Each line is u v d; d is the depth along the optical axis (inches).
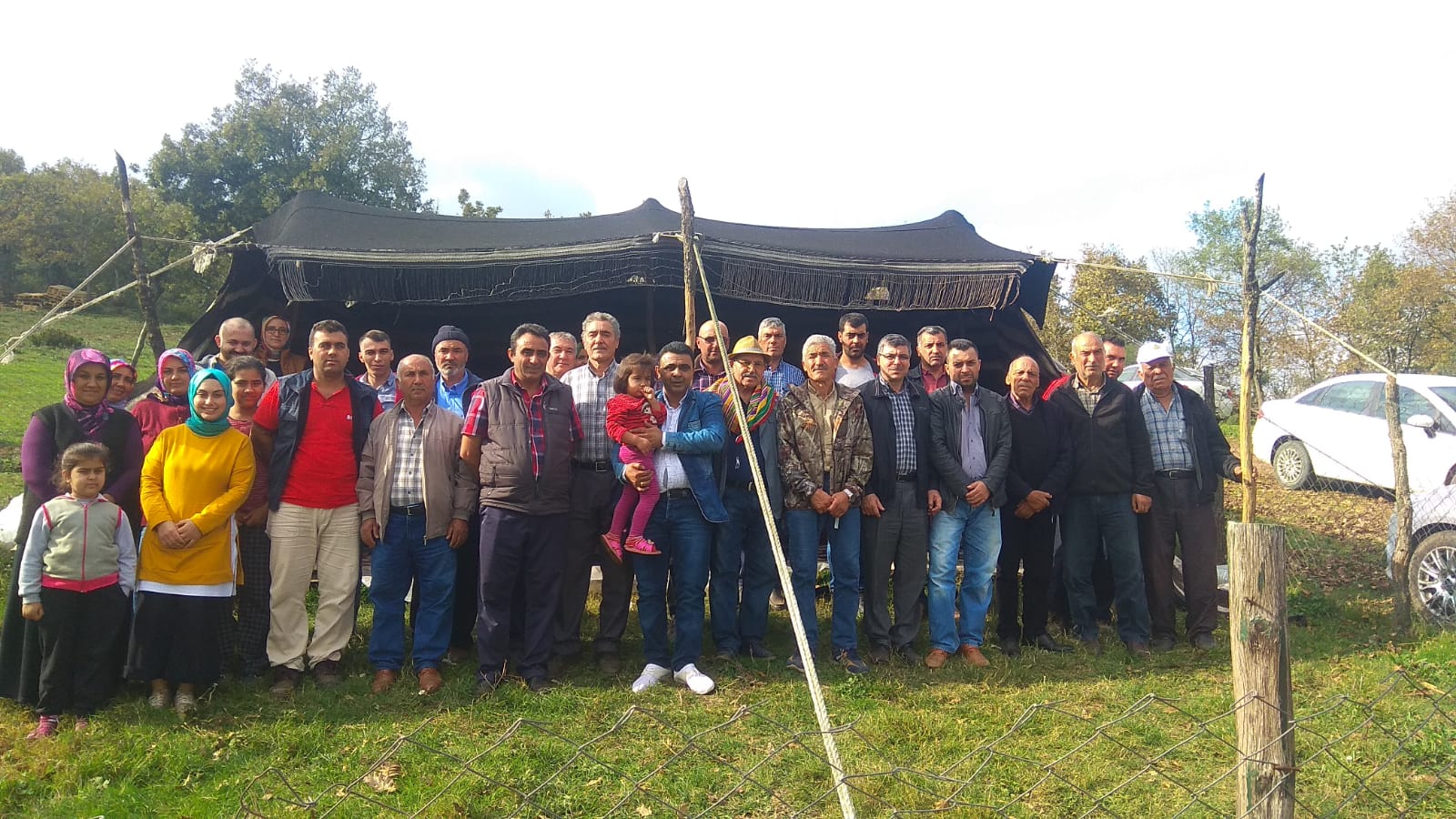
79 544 156.6
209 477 165.5
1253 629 103.0
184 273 1396.4
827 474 188.7
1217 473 217.8
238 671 183.6
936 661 192.7
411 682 177.8
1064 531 216.1
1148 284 1006.4
